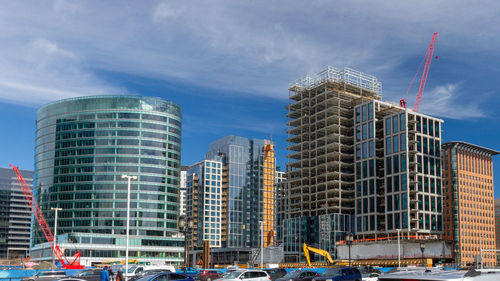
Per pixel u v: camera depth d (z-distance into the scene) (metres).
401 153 175.12
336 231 182.00
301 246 192.38
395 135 178.62
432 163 180.25
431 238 170.38
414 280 11.34
